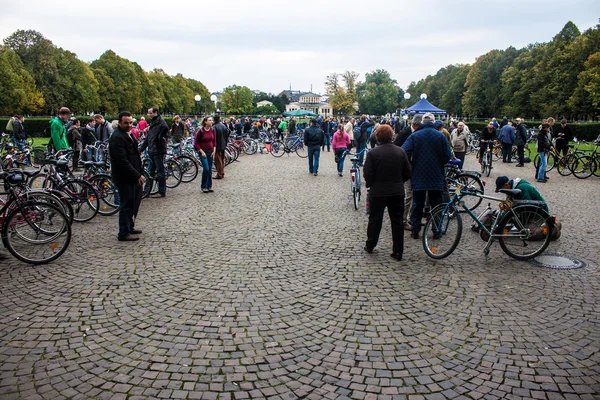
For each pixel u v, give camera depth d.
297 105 165.62
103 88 70.62
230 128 26.20
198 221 8.09
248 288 4.96
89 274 5.33
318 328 4.05
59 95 58.97
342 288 4.98
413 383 3.25
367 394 3.12
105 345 3.72
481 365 3.48
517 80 65.62
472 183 9.49
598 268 5.70
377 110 114.69
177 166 11.74
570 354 3.65
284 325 4.10
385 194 5.87
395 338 3.89
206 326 4.07
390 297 4.75
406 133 8.22
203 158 10.80
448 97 91.81
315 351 3.67
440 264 5.84
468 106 77.94
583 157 13.80
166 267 5.61
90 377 3.27
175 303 4.54
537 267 5.73
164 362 3.48
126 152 6.69
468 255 6.22
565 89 54.16
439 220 6.01
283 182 12.96
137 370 3.37
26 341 3.76
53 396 3.05
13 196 6.09
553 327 4.11
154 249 6.36
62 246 5.91
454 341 3.84
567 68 54.75
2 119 35.50
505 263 5.89
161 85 95.62
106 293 4.77
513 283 5.17
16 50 57.47
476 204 9.16
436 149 6.62
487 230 6.15
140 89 78.19
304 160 19.84
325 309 4.45
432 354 3.63
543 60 59.09
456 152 12.88
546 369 3.44
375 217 6.08
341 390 3.17
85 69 64.50
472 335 3.95
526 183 6.81
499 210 6.19
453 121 23.00
